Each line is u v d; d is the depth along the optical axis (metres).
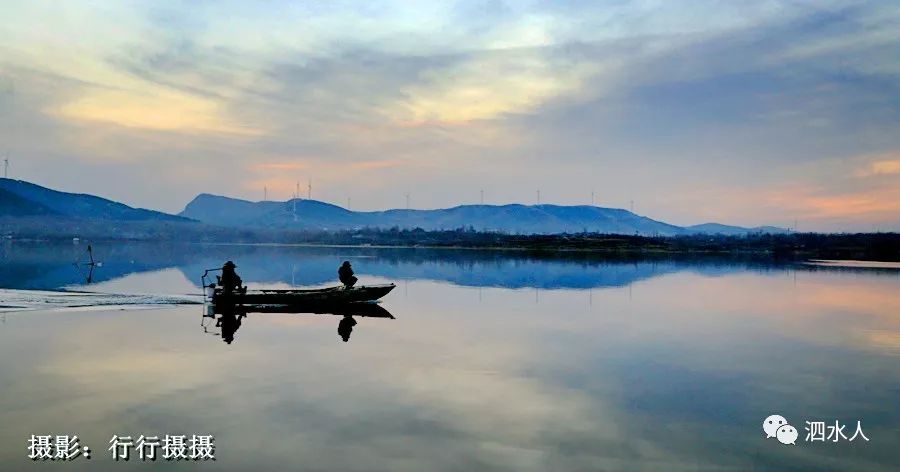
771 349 27.72
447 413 16.94
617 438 15.28
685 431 15.91
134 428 15.43
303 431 15.30
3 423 15.74
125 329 30.47
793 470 13.59
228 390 18.91
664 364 24.00
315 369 21.97
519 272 87.81
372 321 35.12
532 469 13.26
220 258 127.12
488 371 22.14
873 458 14.38
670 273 88.25
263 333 30.03
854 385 21.03
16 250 148.12
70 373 20.91
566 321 36.03
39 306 38.72
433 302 46.09
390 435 15.11
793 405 18.47
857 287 64.94
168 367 22.00
